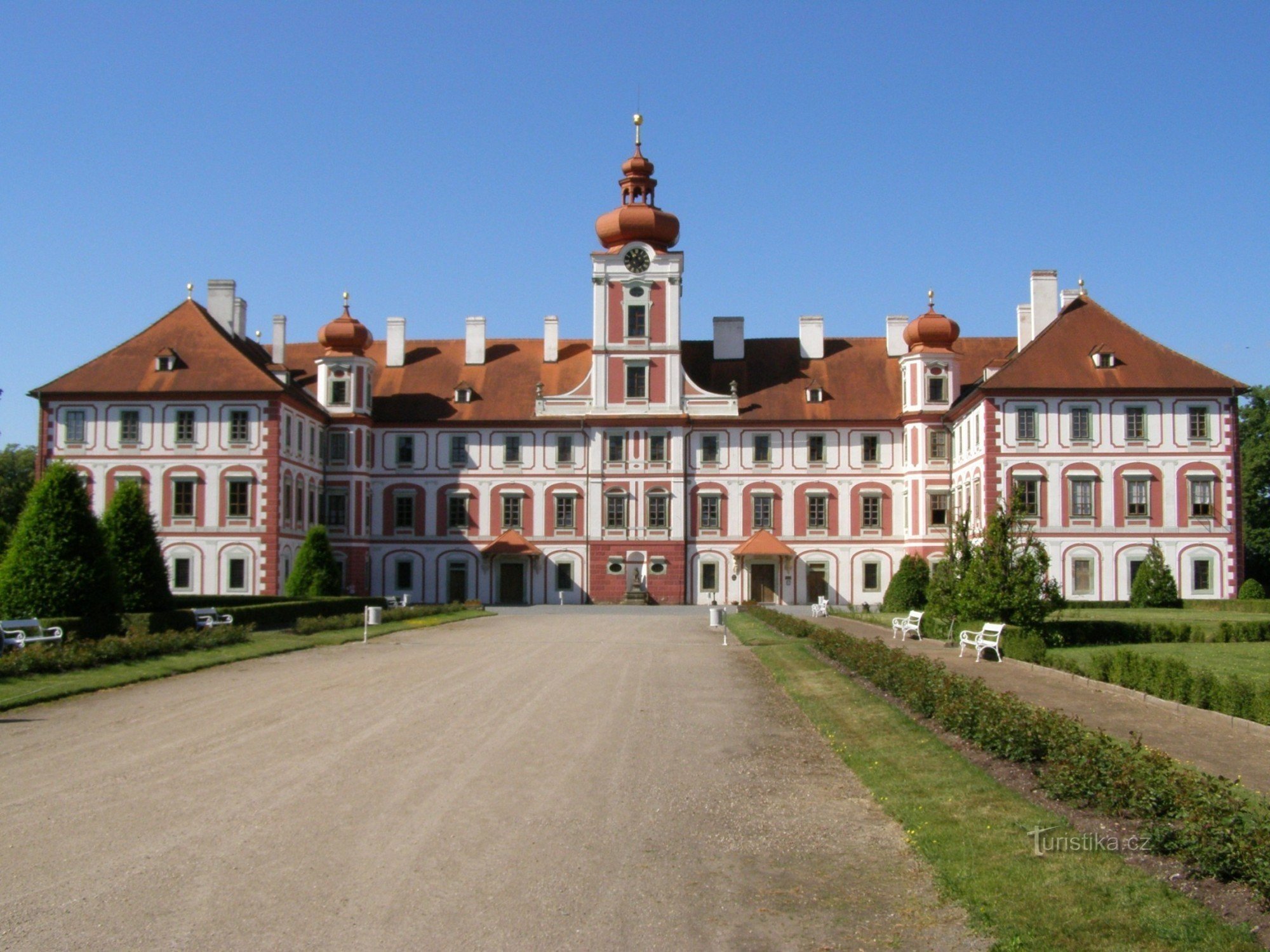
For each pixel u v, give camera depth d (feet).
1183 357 232.12
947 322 268.82
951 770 57.00
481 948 34.99
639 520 273.95
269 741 68.54
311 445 260.21
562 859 44.04
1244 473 290.76
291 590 205.98
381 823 49.14
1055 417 229.45
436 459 278.67
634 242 276.41
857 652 97.96
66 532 120.16
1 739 68.90
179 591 235.40
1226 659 116.37
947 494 264.52
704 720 77.30
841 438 275.18
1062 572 227.40
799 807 52.42
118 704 83.92
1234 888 37.73
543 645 139.44
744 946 35.35
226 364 241.35
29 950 34.50
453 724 75.05
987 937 35.12
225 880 41.16
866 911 38.22
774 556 272.92
